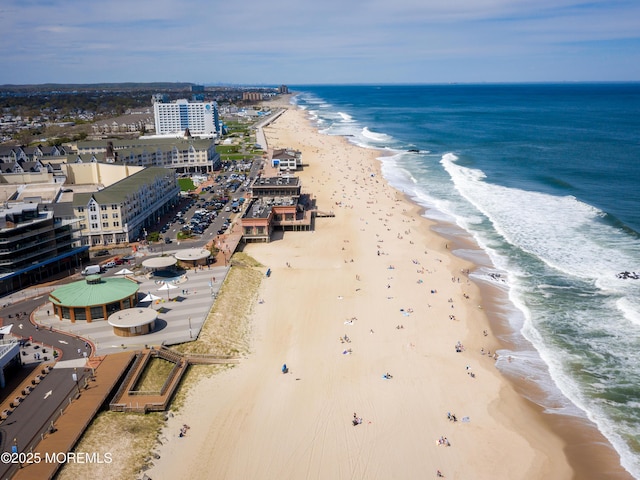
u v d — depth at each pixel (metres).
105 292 93.31
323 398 72.94
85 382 72.44
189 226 149.00
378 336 89.88
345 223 153.88
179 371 77.69
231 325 92.38
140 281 108.62
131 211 139.25
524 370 79.38
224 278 110.69
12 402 67.81
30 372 75.06
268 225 138.38
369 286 110.25
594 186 179.00
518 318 94.75
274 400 72.38
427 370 79.81
